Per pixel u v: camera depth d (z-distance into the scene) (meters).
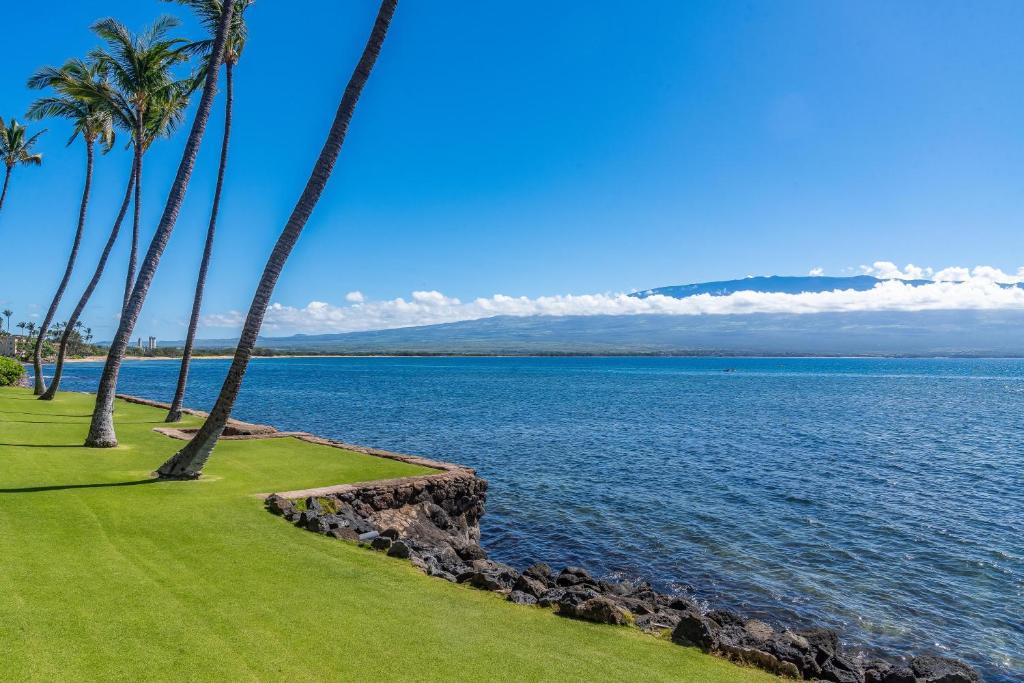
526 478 27.38
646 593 12.67
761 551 18.03
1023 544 18.75
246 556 9.76
